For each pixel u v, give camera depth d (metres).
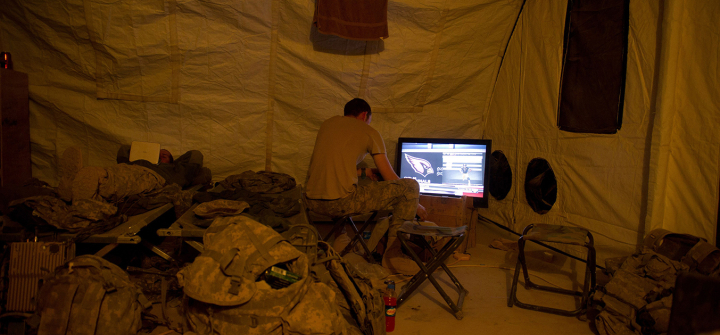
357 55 4.19
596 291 2.39
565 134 3.71
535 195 4.12
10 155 3.51
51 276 1.92
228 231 1.93
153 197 2.88
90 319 1.84
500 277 3.18
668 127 2.71
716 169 2.51
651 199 2.76
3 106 3.41
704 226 2.59
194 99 4.04
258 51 4.02
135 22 3.69
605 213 3.29
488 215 4.98
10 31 3.65
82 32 3.65
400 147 4.23
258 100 4.20
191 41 3.85
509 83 4.49
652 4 2.90
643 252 2.43
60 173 3.95
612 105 3.21
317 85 4.23
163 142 4.08
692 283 1.36
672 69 2.66
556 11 3.81
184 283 1.81
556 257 3.66
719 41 2.49
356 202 2.98
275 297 1.75
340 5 3.77
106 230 2.28
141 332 2.06
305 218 2.81
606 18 3.26
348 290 2.13
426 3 4.05
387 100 4.45
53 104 3.80
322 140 3.09
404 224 2.80
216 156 4.23
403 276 3.15
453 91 4.62
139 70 3.85
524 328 2.40
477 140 3.98
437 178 4.11
